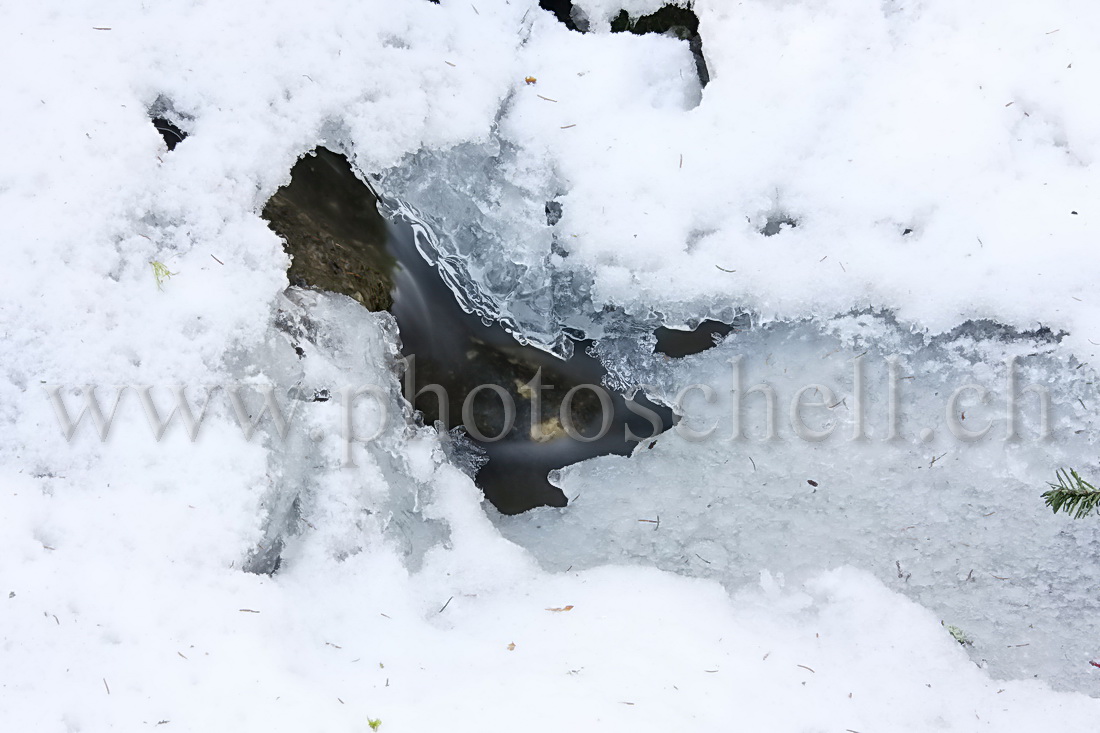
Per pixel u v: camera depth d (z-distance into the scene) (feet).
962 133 10.41
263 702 8.21
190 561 8.94
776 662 9.39
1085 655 10.04
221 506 9.16
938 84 10.59
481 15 11.14
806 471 10.68
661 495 10.96
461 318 11.43
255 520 9.30
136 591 8.66
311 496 9.91
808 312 10.62
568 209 10.78
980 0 10.75
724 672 9.14
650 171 10.69
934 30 10.77
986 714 9.39
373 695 8.55
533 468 11.45
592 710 8.55
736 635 9.64
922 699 9.36
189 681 8.27
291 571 9.56
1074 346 10.16
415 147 10.78
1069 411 10.26
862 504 10.50
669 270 10.60
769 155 10.57
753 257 10.49
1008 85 10.51
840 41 10.71
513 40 11.12
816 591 10.19
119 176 9.80
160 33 10.34
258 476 9.42
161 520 8.98
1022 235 10.19
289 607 9.06
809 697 9.09
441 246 11.25
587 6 11.62
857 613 9.98
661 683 8.93
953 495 10.41
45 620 8.38
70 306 9.38
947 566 10.32
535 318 11.35
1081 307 10.12
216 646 8.52
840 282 10.44
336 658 8.92
